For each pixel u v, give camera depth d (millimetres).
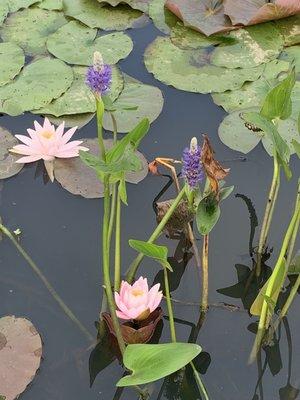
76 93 1428
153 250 1001
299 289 1185
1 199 1296
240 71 1487
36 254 1218
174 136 1392
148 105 1418
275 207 1281
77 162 1321
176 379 1088
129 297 1068
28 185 1319
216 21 1579
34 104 1405
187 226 1211
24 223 1261
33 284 1178
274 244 1233
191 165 1040
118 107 1037
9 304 1150
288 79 1032
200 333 1134
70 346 1107
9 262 1206
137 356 943
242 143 1346
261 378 1091
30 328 1088
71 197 1301
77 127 1375
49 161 1314
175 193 1300
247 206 1285
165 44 1550
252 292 1185
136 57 1553
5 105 1403
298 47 1546
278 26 1582
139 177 1302
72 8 1633
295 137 1349
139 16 1631
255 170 1337
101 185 1290
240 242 1238
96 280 1185
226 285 1189
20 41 1558
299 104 1406
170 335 1130
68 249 1226
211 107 1445
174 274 1201
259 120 1017
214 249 1231
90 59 1505
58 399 1052
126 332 1085
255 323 1148
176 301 1169
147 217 1268
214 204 1043
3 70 1466
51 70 1468
